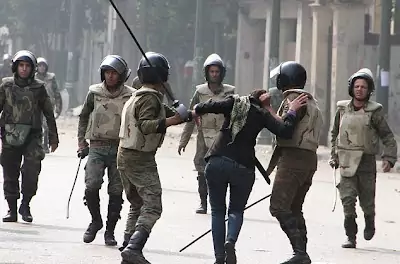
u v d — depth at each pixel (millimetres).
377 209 20578
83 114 13898
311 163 12164
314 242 15477
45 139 30172
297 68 12273
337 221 18234
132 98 11531
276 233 16062
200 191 18281
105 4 66125
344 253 14414
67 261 11969
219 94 17984
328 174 28609
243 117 11539
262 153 34875
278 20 38188
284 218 12055
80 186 21719
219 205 11672
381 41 34438
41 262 11812
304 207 20281
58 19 68125
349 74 36781
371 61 36906
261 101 11695
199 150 18312
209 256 13219
